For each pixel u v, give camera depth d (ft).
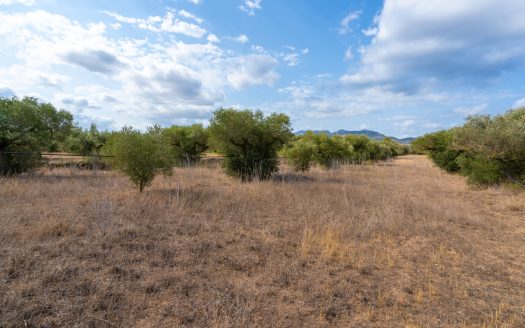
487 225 20.13
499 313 10.07
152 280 11.18
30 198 21.83
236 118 36.94
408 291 11.51
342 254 14.21
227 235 16.47
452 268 13.65
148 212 19.44
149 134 26.14
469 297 11.16
